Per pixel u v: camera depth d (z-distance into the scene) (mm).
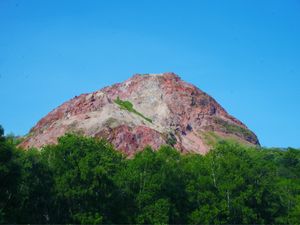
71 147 188250
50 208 184750
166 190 199375
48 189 182750
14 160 171000
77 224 179875
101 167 183125
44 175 183625
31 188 179500
